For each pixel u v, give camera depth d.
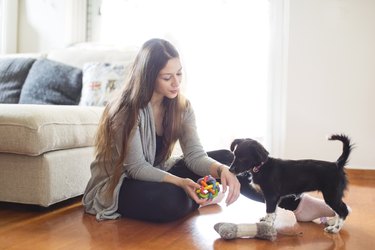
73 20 3.39
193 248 1.34
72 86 2.54
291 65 2.97
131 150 1.63
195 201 1.59
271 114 3.08
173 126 1.78
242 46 3.09
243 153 1.46
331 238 1.47
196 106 3.16
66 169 1.84
